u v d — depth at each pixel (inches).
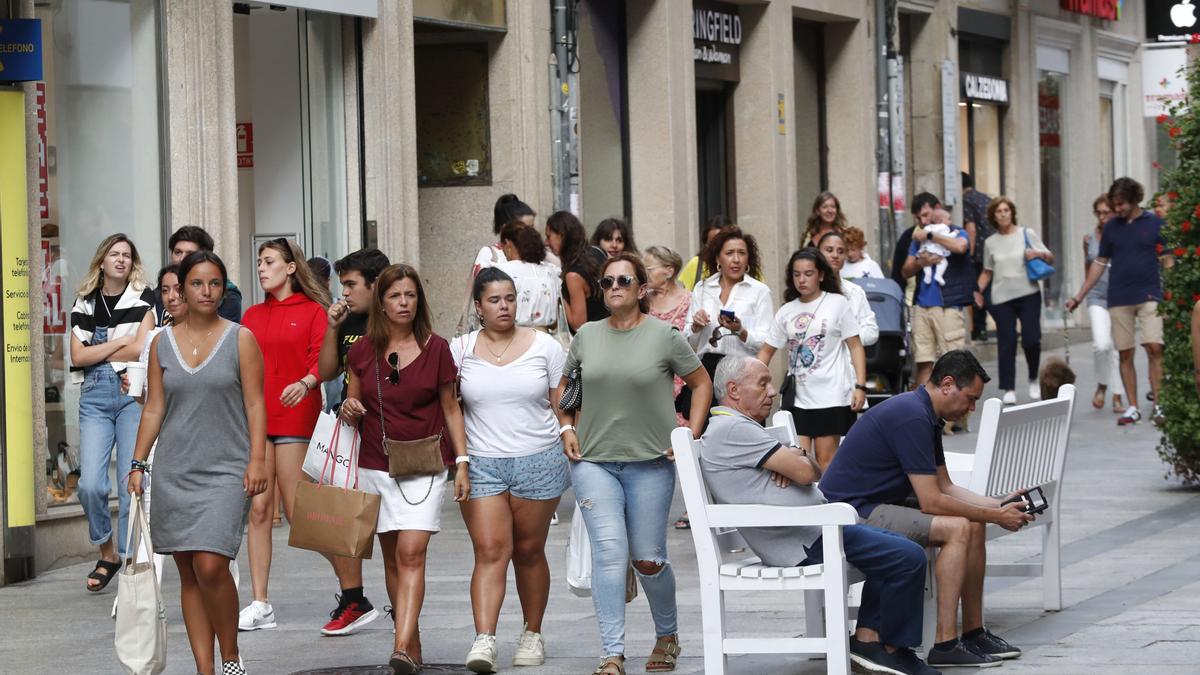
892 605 533.0
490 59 1179.3
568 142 1214.3
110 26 875.4
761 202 1476.4
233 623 544.4
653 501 563.2
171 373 536.7
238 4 976.3
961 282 1255.5
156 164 900.0
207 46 920.3
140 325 736.3
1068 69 2124.8
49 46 844.6
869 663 539.5
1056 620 620.7
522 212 887.7
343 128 1051.9
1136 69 2347.4
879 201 1633.9
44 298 832.9
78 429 845.2
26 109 792.9
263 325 666.8
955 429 1245.1
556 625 650.8
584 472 562.3
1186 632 590.6
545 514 580.7
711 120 1466.5
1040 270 1333.7
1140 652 560.1
